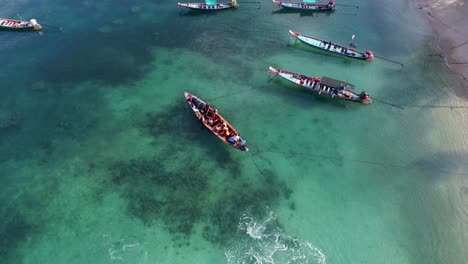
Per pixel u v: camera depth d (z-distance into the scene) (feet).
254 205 122.83
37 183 126.00
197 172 131.85
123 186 126.21
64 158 134.72
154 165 133.49
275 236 114.83
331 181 130.62
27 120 148.56
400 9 224.53
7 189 123.95
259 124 151.02
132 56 186.29
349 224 118.01
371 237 114.83
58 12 218.18
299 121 152.87
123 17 216.33
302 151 140.67
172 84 169.58
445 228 116.67
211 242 112.57
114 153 137.18
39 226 114.11
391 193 126.72
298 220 118.93
